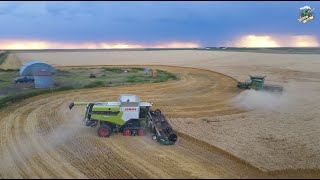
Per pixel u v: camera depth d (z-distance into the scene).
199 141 18.92
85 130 21.17
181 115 25.12
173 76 48.34
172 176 14.43
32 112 25.80
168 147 18.12
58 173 14.70
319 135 20.20
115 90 36.44
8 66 71.56
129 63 77.00
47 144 18.50
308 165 15.91
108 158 16.47
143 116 20.73
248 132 20.78
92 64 75.50
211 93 35.28
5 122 22.91
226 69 58.19
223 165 15.78
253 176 14.52
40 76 36.56
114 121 20.03
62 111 26.22
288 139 19.47
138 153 17.17
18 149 17.72
